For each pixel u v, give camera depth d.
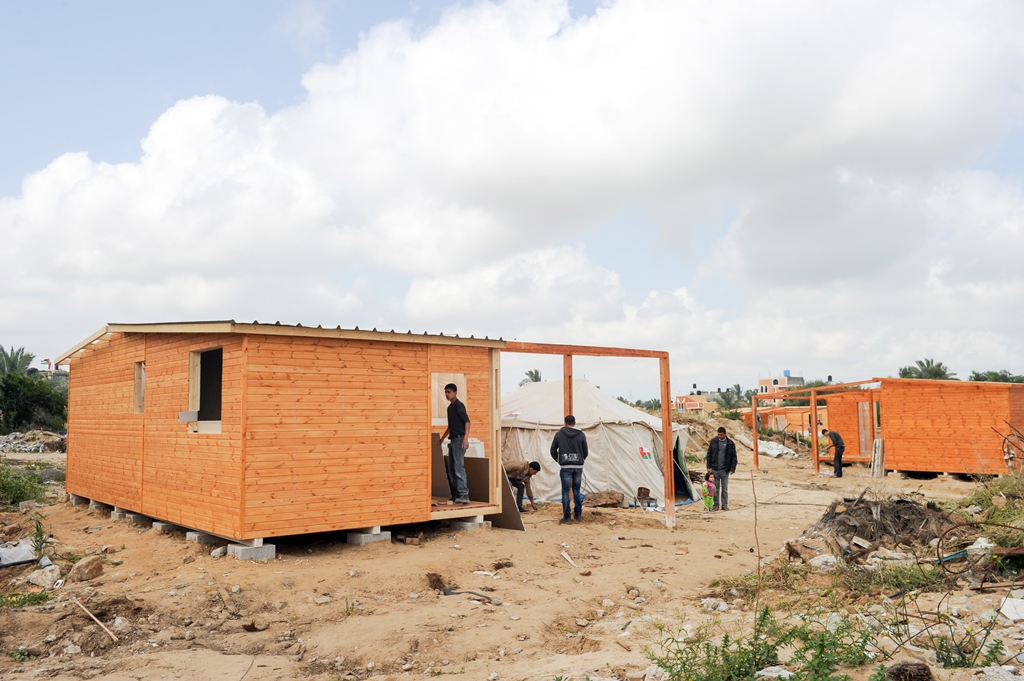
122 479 12.71
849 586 8.09
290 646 6.89
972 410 22.94
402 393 11.02
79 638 6.72
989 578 7.66
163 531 11.34
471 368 19.09
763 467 29.34
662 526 13.71
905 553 9.65
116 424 13.10
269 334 9.70
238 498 9.41
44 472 22.28
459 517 11.98
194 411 10.66
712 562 10.41
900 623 5.96
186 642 6.89
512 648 6.69
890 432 24.22
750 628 6.60
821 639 4.80
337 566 9.11
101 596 7.48
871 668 4.92
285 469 9.75
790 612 7.02
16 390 37.00
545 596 8.47
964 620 6.39
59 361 15.51
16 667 6.10
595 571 9.73
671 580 9.28
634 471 17.86
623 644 6.50
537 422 18.08
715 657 5.20
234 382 9.69
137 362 12.53
